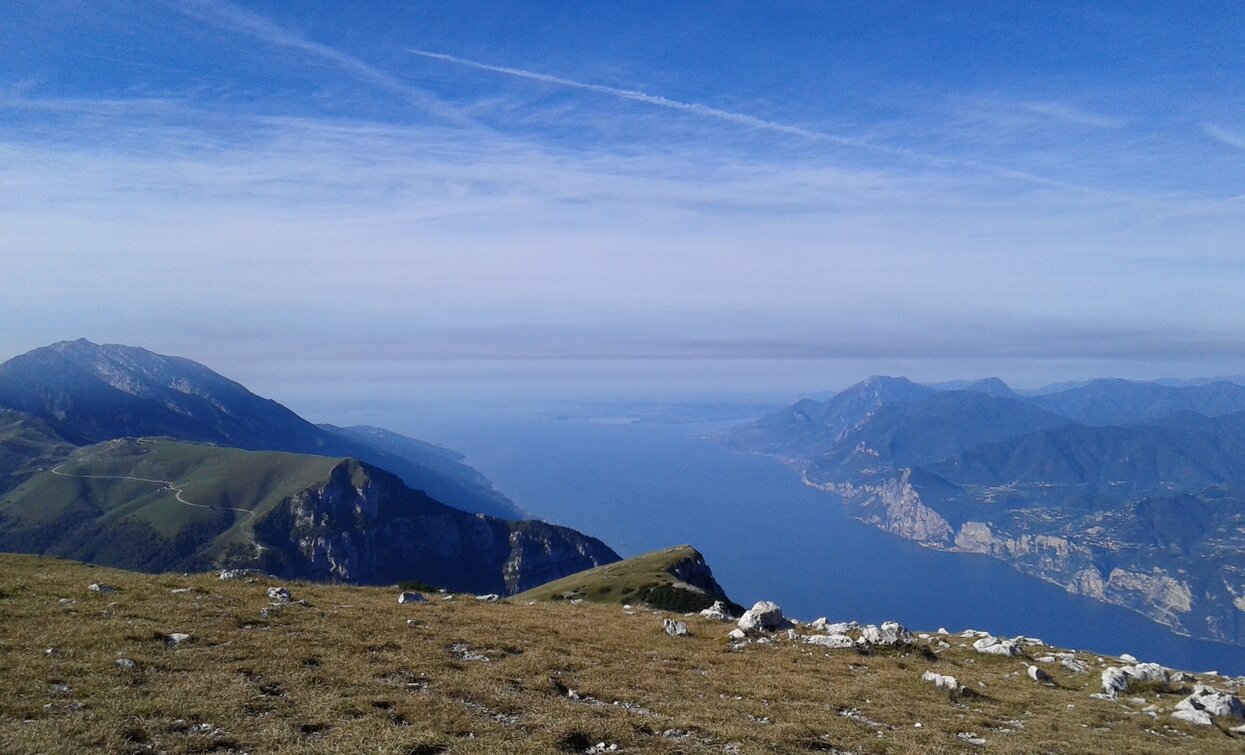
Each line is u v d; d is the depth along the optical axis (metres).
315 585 42.44
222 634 26.17
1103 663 40.56
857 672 32.72
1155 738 26.83
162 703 18.75
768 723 23.34
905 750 22.11
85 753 15.48
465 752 17.44
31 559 40.38
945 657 39.47
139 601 29.83
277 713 19.03
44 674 19.89
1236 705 30.77
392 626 31.42
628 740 19.72
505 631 33.59
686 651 33.56
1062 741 25.05
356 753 16.70
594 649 32.00
